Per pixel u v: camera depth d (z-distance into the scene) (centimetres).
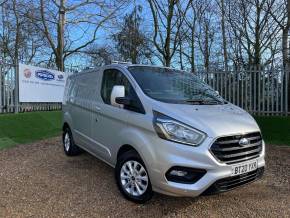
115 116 573
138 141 505
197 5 2336
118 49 2452
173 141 466
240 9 1967
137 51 2331
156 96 542
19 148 945
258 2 1867
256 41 1898
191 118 476
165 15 2045
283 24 1716
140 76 585
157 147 477
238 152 481
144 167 505
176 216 479
